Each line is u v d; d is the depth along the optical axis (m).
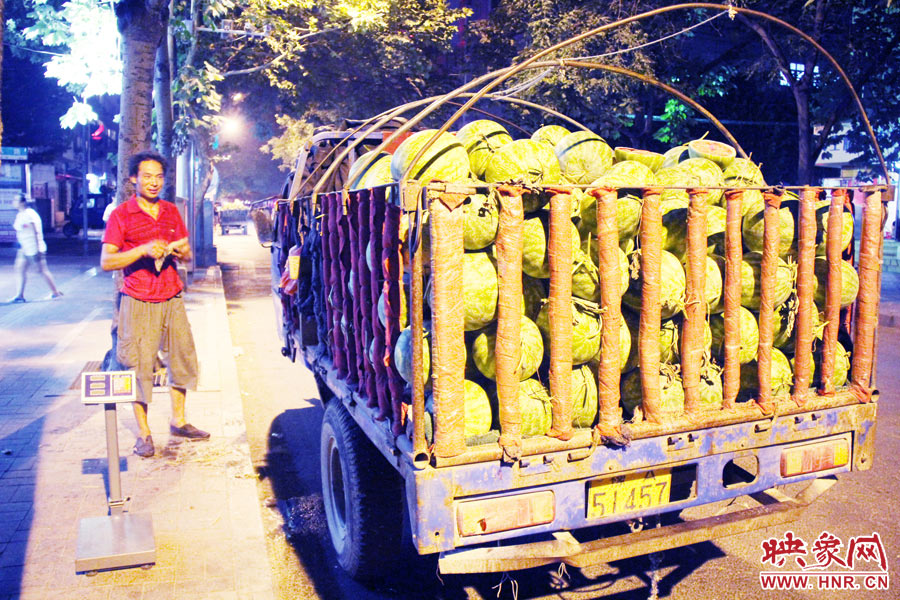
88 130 27.28
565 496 3.09
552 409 3.05
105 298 15.44
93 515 4.66
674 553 4.69
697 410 3.30
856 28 16.45
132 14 7.54
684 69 19.64
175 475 5.37
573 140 3.57
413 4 23.77
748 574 4.39
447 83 26.30
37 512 4.69
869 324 3.66
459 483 2.90
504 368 2.92
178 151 16.05
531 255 3.05
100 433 6.32
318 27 21.72
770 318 3.41
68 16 14.96
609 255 3.05
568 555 2.99
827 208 3.73
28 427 6.48
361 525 3.95
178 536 4.42
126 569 4.01
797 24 16.86
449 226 2.78
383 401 3.32
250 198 51.62
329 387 4.44
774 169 22.48
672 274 3.28
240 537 4.41
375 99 24.55
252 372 10.04
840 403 3.63
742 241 3.59
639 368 3.29
